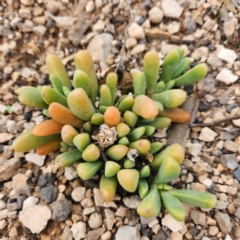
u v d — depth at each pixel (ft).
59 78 0.41
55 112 0.36
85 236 0.39
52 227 0.40
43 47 0.53
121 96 0.45
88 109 0.37
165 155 0.38
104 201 0.40
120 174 0.35
